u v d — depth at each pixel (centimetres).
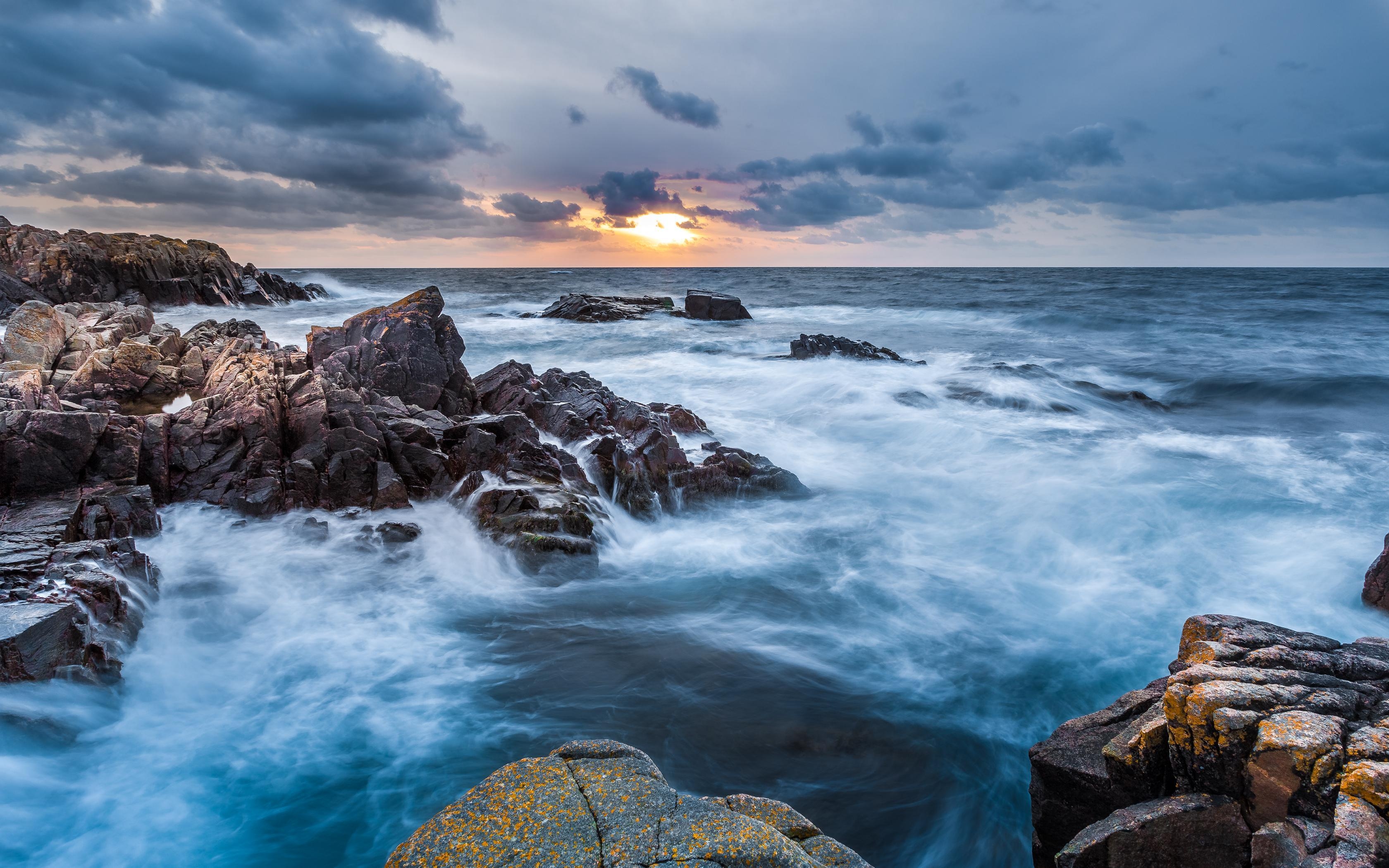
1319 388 2305
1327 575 1034
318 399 1209
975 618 962
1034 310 5072
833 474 1543
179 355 1675
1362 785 382
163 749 678
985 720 760
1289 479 1455
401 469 1198
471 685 795
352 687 786
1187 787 446
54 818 596
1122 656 871
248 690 770
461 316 4866
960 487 1451
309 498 1118
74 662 683
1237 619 592
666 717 752
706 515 1312
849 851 367
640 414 1497
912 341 3625
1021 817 648
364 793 641
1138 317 4300
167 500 1091
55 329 1554
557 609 966
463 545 1076
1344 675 497
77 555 810
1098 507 1322
